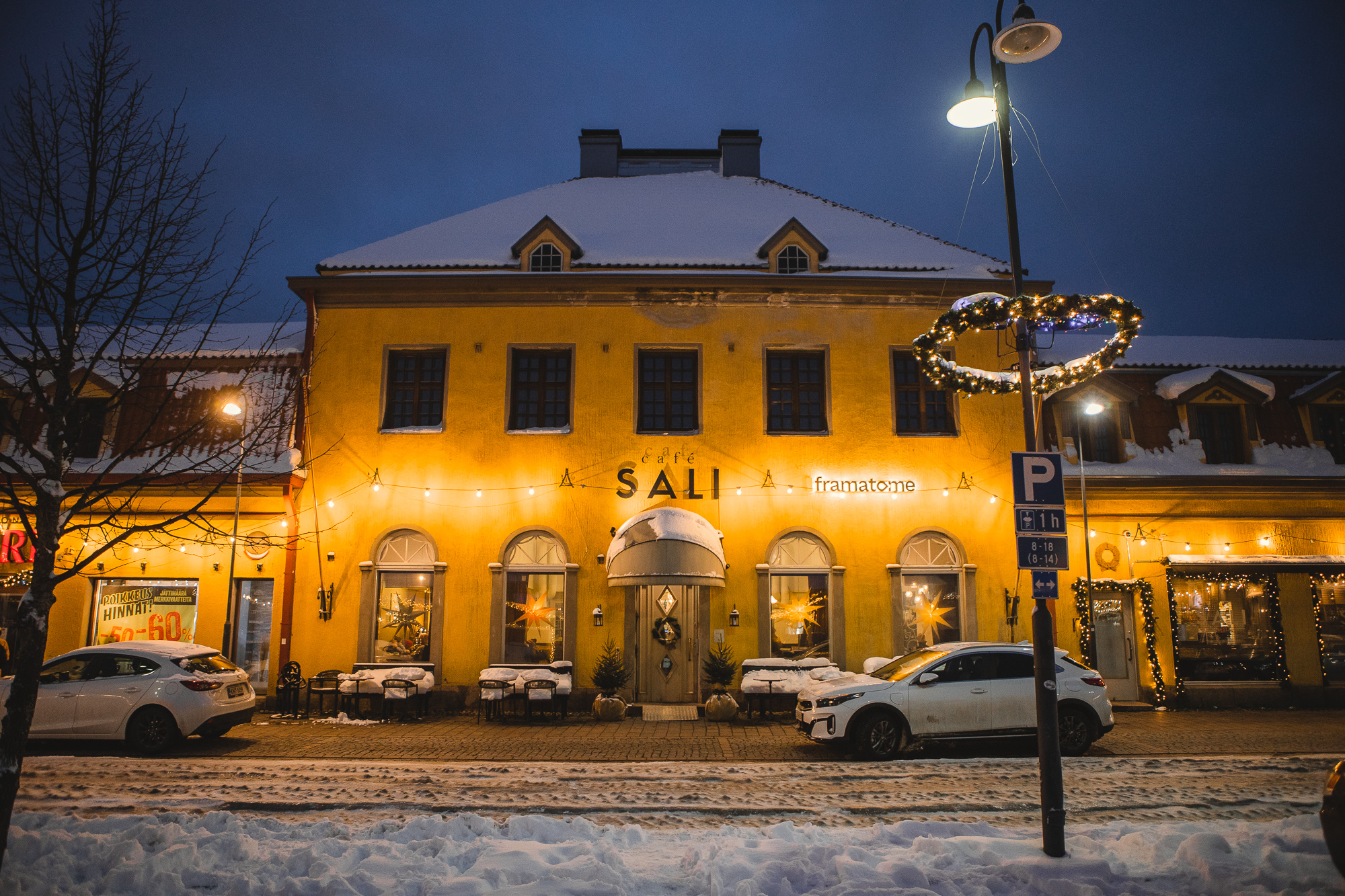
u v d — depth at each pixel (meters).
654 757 12.82
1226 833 7.66
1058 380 13.60
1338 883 6.23
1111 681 19.22
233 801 9.70
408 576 18.81
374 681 17.20
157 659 13.56
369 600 18.55
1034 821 8.84
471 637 18.44
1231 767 11.71
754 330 19.88
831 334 19.89
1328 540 19.94
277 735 15.08
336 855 7.12
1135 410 20.62
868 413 19.55
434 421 19.70
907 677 12.90
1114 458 20.22
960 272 20.31
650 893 6.34
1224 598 19.53
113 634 18.70
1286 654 19.25
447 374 19.56
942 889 6.38
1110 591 19.48
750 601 18.62
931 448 19.47
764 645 18.39
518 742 14.23
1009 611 18.78
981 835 7.85
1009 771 11.54
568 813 9.26
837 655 18.48
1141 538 19.64
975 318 11.84
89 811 9.21
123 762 12.10
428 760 12.52
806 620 18.77
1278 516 19.92
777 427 19.73
